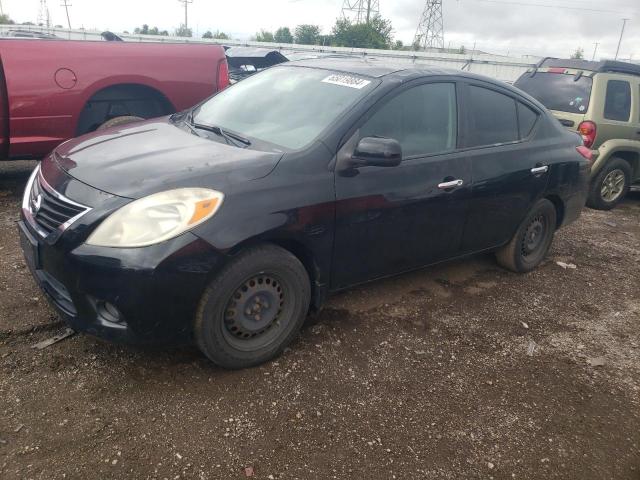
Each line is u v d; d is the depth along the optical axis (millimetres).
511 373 3457
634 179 8055
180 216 2719
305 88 3818
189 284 2736
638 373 3621
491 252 4758
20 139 5387
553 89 7820
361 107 3441
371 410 2957
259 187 2963
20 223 3244
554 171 4730
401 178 3570
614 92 7480
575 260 5574
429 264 4102
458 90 4062
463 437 2850
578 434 2977
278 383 3080
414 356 3500
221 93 4398
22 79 5254
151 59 6020
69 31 19578
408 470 2590
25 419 2615
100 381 2932
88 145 3471
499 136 4344
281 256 3072
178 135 3623
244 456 2555
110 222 2666
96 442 2529
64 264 2723
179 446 2564
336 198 3234
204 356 3232
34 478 2307
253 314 3084
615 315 4430
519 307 4375
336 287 3537
